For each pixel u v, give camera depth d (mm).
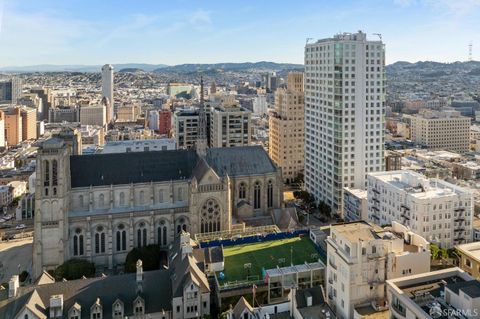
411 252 109688
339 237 108875
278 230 185125
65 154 176000
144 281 127438
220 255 144875
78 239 180125
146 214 186000
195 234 183500
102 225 181375
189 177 198750
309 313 103125
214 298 135375
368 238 105562
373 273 104062
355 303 103688
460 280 89688
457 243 175125
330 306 111000
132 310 121625
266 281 132750
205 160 198625
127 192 189375
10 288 118062
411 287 87875
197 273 129375
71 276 160250
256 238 168125
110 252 182375
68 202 179250
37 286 121250
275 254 154625
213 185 187000
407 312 81625
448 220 173375
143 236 187250
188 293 124125
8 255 199750
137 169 194250
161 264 179375
